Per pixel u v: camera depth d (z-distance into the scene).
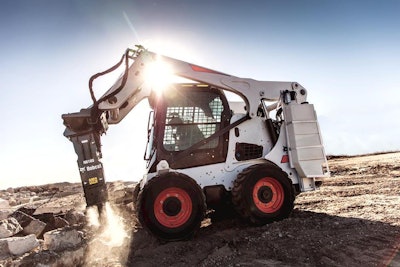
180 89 5.46
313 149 5.53
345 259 3.65
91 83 5.20
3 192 12.91
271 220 5.09
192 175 5.26
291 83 5.85
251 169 5.11
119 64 5.40
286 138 5.63
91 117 5.14
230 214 6.07
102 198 5.05
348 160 16.70
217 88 5.60
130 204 6.84
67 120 5.05
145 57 5.34
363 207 5.83
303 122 5.58
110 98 5.21
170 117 5.33
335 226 4.71
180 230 4.69
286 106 5.66
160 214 4.71
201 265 3.79
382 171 10.71
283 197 5.20
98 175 5.09
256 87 5.69
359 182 8.97
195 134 5.39
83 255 3.80
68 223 4.84
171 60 5.39
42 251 3.55
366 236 4.23
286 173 5.34
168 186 4.73
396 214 5.12
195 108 5.46
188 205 4.79
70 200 7.61
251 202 5.02
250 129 5.67
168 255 4.23
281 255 3.89
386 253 3.71
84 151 5.11
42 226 4.44
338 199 6.89
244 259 3.86
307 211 5.85
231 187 5.36
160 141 5.23
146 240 4.85
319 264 3.62
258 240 4.36
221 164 5.39
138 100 5.93
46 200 8.09
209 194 5.25
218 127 5.50
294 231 4.60
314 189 5.59
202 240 4.70
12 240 3.54
